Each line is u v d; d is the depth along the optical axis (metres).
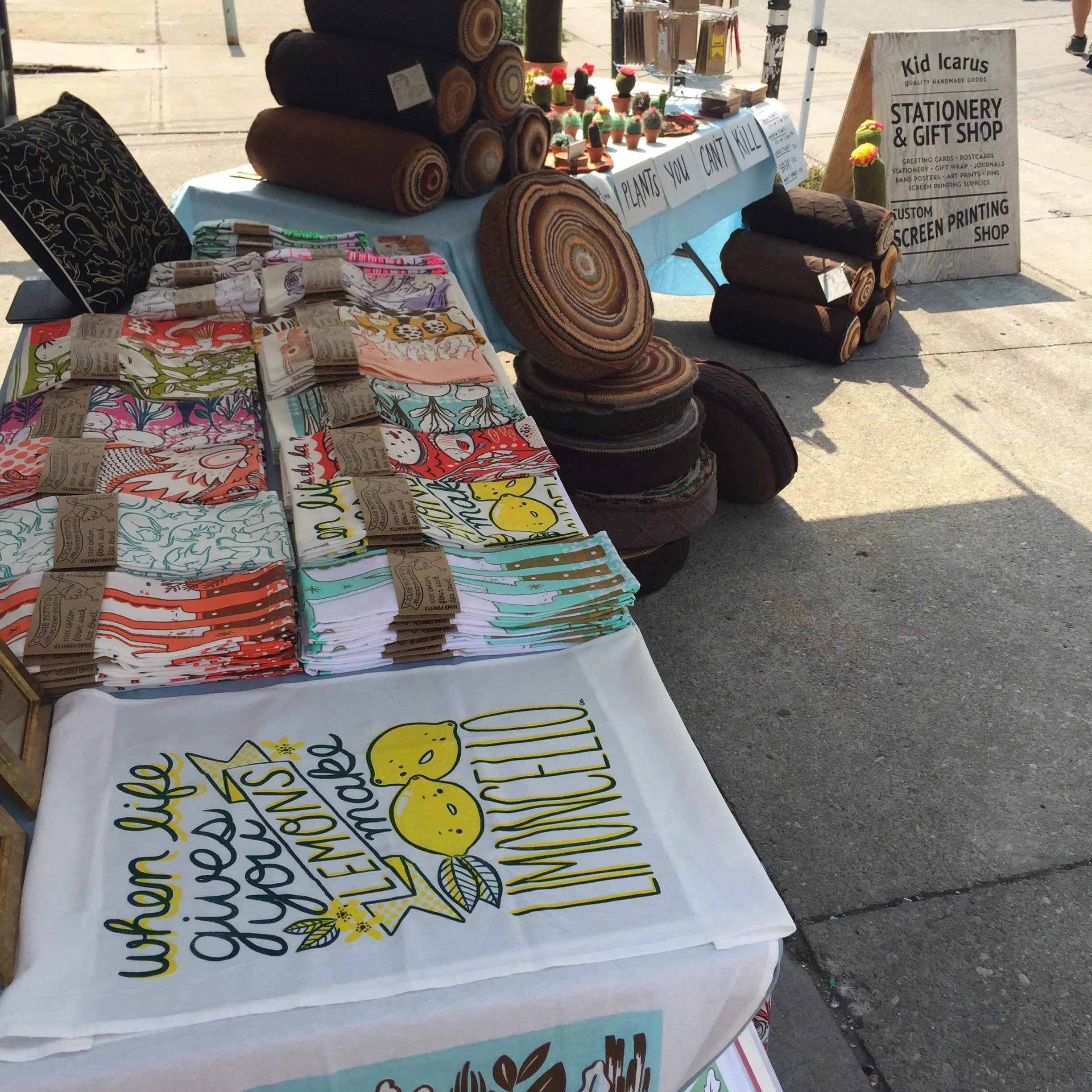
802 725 2.85
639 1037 1.21
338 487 1.81
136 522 1.69
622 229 3.29
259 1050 1.08
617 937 1.19
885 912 2.34
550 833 1.32
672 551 3.27
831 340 4.77
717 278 5.43
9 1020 1.05
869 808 2.60
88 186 2.65
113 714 1.44
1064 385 4.75
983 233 5.90
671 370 3.10
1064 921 2.32
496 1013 1.14
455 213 3.50
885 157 5.69
